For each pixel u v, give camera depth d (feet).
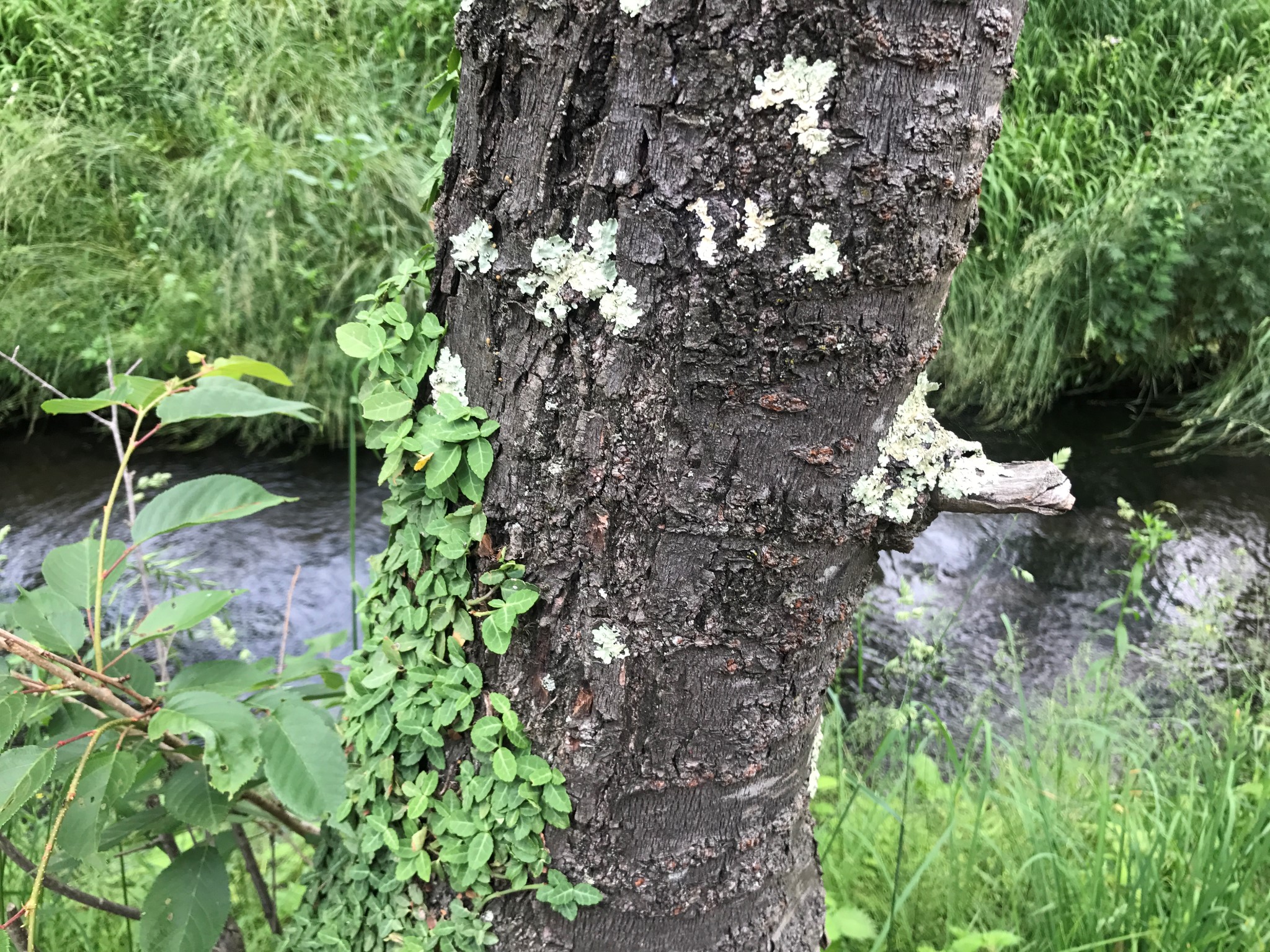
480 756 3.82
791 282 2.98
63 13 16.42
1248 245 15.33
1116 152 17.11
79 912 5.81
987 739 6.66
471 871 3.78
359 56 16.92
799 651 3.66
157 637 4.03
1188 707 9.61
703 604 3.46
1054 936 5.88
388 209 14.58
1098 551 13.20
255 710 3.81
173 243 14.78
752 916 4.24
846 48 2.72
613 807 3.80
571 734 3.69
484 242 3.19
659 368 3.13
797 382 3.16
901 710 6.97
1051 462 3.54
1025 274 15.93
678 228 2.95
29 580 11.33
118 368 13.80
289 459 14.49
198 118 16.01
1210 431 16.16
